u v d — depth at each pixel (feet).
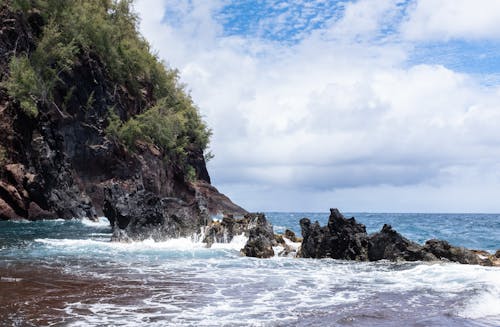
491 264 62.54
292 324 30.01
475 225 200.85
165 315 32.01
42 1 207.00
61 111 198.80
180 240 91.45
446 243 66.74
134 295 38.68
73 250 72.79
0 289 39.83
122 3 288.10
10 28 186.39
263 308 34.88
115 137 221.66
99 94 223.10
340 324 30.17
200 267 57.82
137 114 264.11
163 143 265.13
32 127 172.45
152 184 237.66
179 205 108.27
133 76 269.44
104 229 123.44
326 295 40.68
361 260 69.00
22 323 29.04
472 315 32.94
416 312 33.78
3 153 159.33
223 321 30.68
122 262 60.13
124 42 265.13
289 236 99.40
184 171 295.48
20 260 59.47
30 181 161.38
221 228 92.84
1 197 155.94
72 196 179.11
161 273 51.55
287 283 47.01
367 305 36.35
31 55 188.34
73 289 40.57
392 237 68.69
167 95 303.27
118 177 216.33
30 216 160.66
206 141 350.84
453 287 45.19
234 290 42.24
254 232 76.02
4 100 168.55
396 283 47.75
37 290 39.68
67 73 207.92
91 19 230.89
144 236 91.09
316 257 72.90
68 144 199.41
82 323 29.40
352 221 73.87
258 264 62.69
